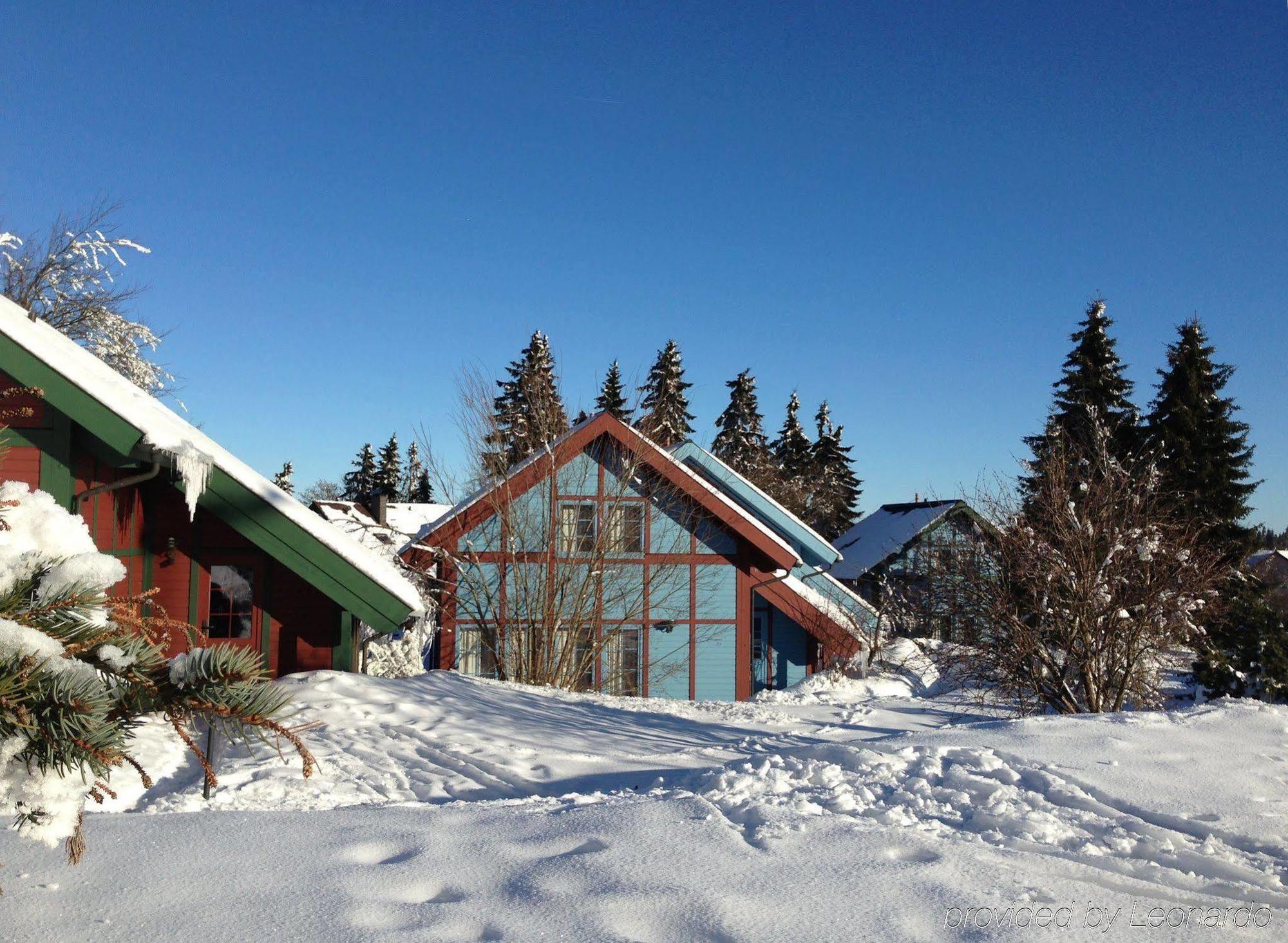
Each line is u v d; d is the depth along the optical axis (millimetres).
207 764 2471
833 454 61875
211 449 12086
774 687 23422
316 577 11555
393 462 73125
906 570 27875
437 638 20078
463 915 3699
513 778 8438
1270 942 3713
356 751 9336
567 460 20188
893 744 7344
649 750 10266
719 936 3537
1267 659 15000
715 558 21562
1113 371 40719
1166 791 5992
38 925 3531
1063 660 15961
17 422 10297
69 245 21906
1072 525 15844
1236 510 37844
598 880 4090
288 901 3812
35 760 2357
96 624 2523
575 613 19391
